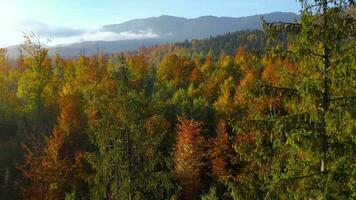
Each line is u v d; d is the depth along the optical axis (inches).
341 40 430.6
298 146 440.5
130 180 796.6
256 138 474.0
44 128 2196.1
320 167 465.1
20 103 2632.9
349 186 422.9
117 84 815.1
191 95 2992.1
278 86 474.0
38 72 2113.7
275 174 470.6
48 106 2385.6
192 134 1866.4
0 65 3024.1
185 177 1765.5
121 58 831.1
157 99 2839.6
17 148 2150.6
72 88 2443.4
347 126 423.5
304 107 455.2
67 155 1891.0
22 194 1849.2
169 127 2273.6
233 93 2800.2
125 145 801.6
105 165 797.9
